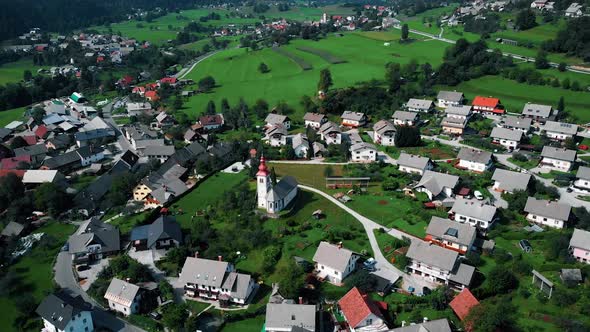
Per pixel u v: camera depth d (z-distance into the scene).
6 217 153.25
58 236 145.62
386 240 128.62
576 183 151.75
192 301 113.12
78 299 109.88
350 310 100.25
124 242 138.12
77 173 191.12
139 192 164.75
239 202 150.25
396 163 177.25
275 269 121.56
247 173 179.50
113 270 122.38
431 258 111.56
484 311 93.00
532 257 117.56
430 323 92.44
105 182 172.00
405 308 103.06
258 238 132.00
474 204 133.00
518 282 108.25
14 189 163.50
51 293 114.56
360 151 182.75
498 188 152.12
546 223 131.88
